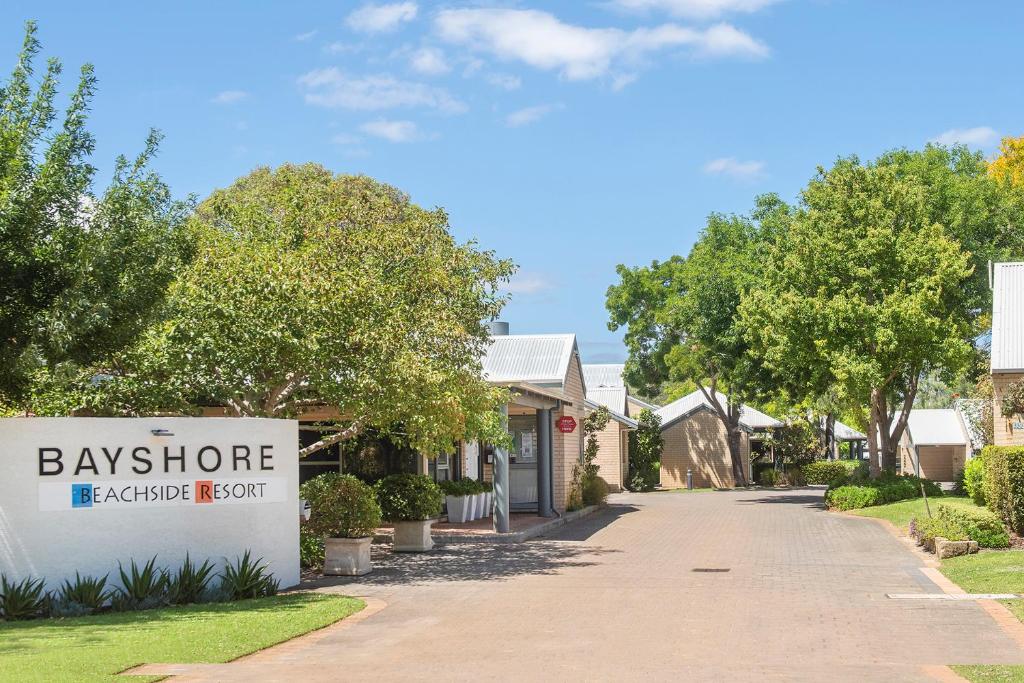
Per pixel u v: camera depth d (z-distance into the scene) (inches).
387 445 1104.2
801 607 518.3
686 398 2465.6
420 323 725.3
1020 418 1058.7
